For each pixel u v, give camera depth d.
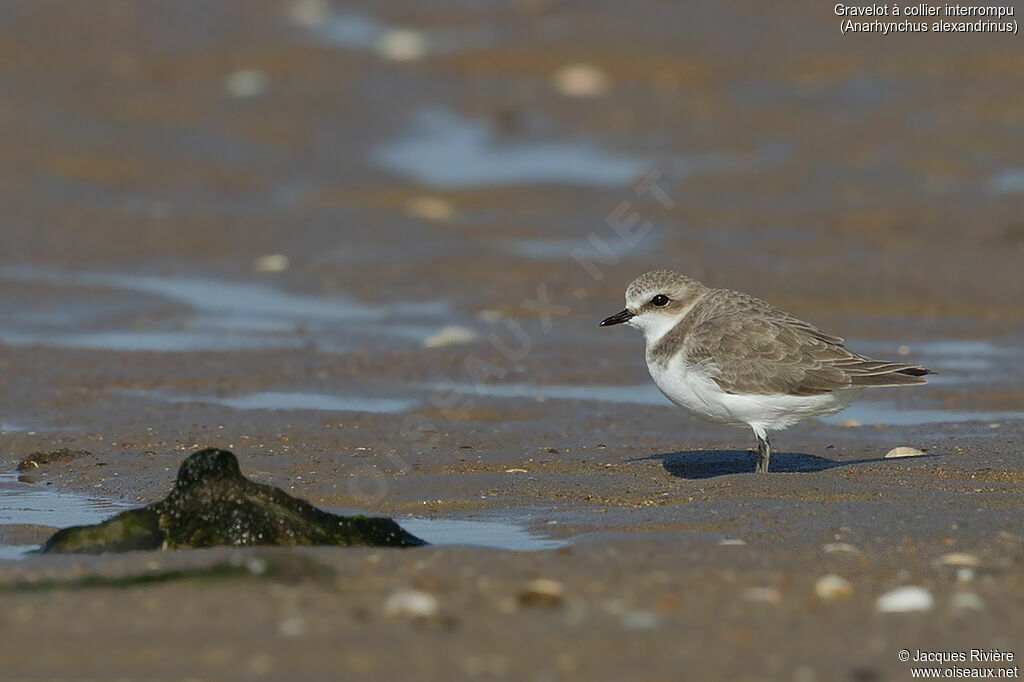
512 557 8.20
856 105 25.45
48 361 14.76
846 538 8.77
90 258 19.50
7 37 27.17
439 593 7.44
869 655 6.57
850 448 11.84
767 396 10.41
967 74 26.28
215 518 8.76
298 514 8.90
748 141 24.41
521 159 24.30
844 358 10.48
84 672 6.32
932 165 23.08
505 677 6.24
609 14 29.42
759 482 10.34
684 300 11.09
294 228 21.03
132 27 28.33
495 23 29.62
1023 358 15.00
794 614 7.14
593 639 6.71
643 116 25.61
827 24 28.50
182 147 23.89
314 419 12.71
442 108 26.31
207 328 16.41
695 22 28.92
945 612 7.18
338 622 6.91
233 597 7.26
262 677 6.24
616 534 9.07
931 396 13.63
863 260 19.11
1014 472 10.66
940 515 9.29
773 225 20.81
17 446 11.91
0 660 6.45
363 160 24.14
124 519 8.79
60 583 7.52
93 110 24.80
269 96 26.14
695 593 7.50
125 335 16.06
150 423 12.60
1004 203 21.42
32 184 21.97
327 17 30.05
